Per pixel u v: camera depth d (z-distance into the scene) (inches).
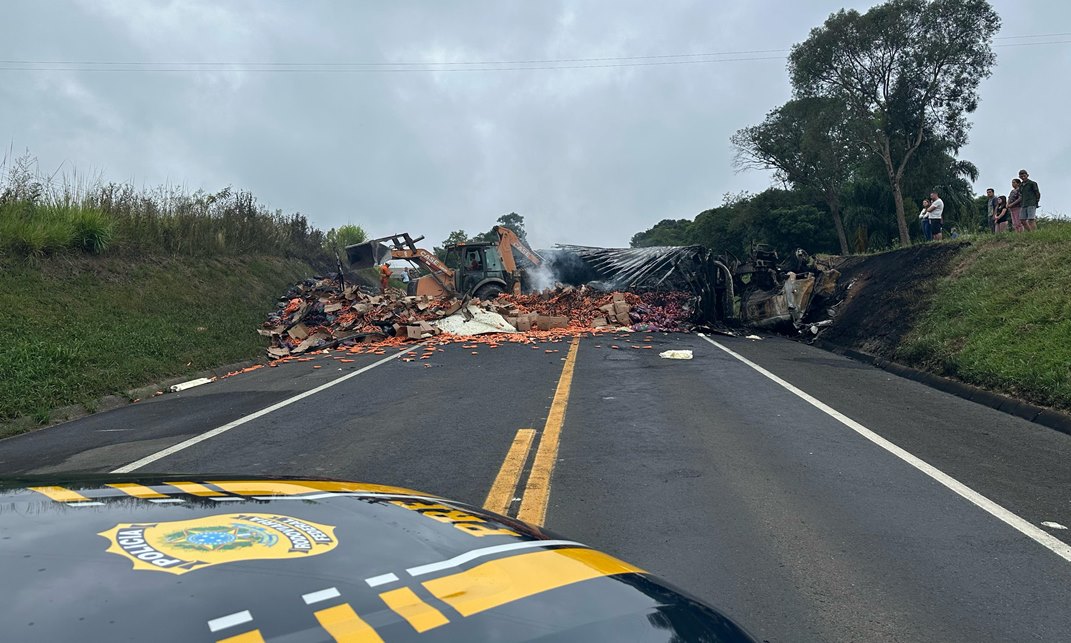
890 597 162.7
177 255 866.8
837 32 1838.1
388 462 281.6
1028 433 332.8
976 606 158.6
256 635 45.5
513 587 57.8
